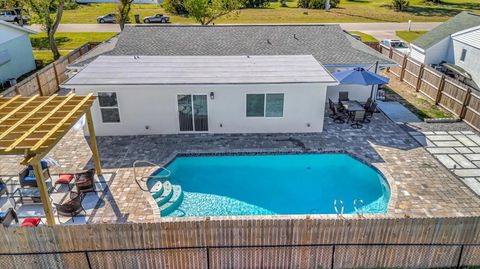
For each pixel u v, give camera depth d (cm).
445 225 944
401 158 1576
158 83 1652
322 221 923
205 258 962
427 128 1855
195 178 1513
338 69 2116
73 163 1536
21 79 2714
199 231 923
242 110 1752
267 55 2144
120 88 1667
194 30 2480
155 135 1788
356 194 1414
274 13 6012
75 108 1202
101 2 7144
